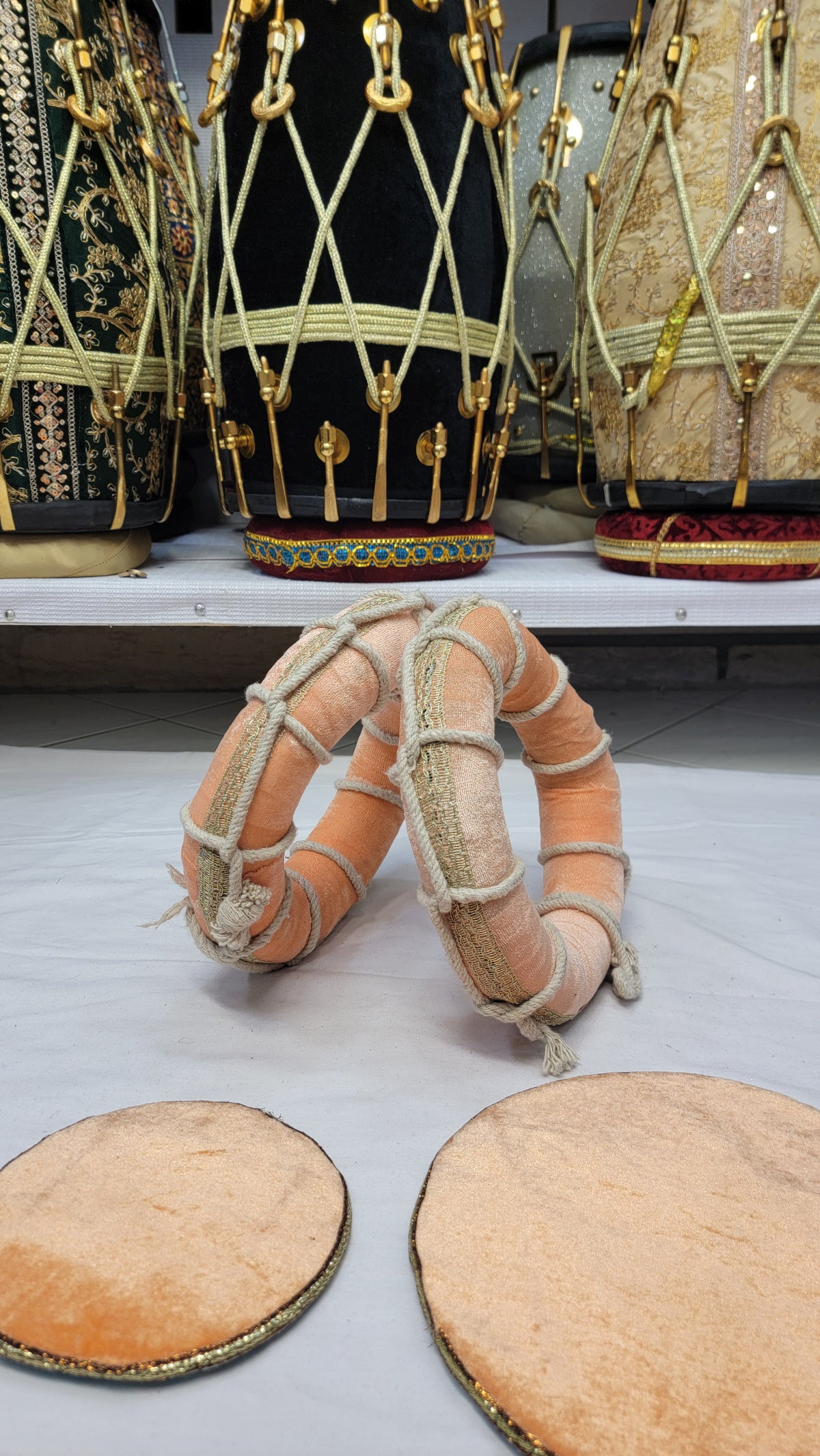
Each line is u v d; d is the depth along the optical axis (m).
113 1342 0.39
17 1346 0.38
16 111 1.02
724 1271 0.42
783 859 0.94
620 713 1.55
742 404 1.08
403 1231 0.47
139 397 1.18
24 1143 0.52
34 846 0.98
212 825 0.56
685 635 1.73
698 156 1.04
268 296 1.04
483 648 0.59
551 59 1.38
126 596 1.20
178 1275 0.42
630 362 1.13
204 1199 0.46
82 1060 0.60
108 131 1.09
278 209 1.01
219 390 1.16
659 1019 0.65
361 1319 0.42
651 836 1.00
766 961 0.73
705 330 1.06
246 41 1.01
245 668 1.74
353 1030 0.64
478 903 0.54
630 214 1.11
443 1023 0.65
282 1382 0.39
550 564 1.36
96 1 1.11
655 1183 0.47
